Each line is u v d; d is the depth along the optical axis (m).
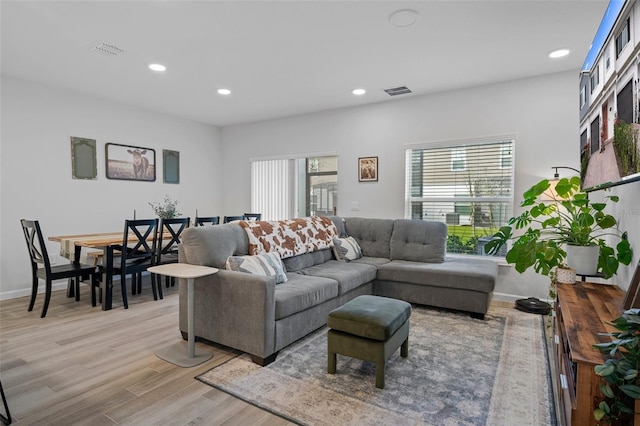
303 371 2.31
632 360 1.06
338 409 1.88
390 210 4.70
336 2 2.38
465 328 3.09
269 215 5.85
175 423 1.75
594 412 1.13
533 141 3.77
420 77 3.80
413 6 2.43
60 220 4.29
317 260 3.91
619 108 1.67
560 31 2.77
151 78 3.88
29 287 4.06
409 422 1.78
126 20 2.62
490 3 2.38
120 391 2.04
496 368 2.34
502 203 4.02
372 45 3.03
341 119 5.05
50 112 4.18
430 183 4.46
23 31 2.80
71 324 3.13
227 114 5.43
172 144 5.56
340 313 2.24
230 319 2.51
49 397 1.97
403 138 4.57
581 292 2.08
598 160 2.08
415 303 3.82
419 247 4.02
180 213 5.70
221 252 2.85
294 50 3.15
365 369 2.34
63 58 3.33
